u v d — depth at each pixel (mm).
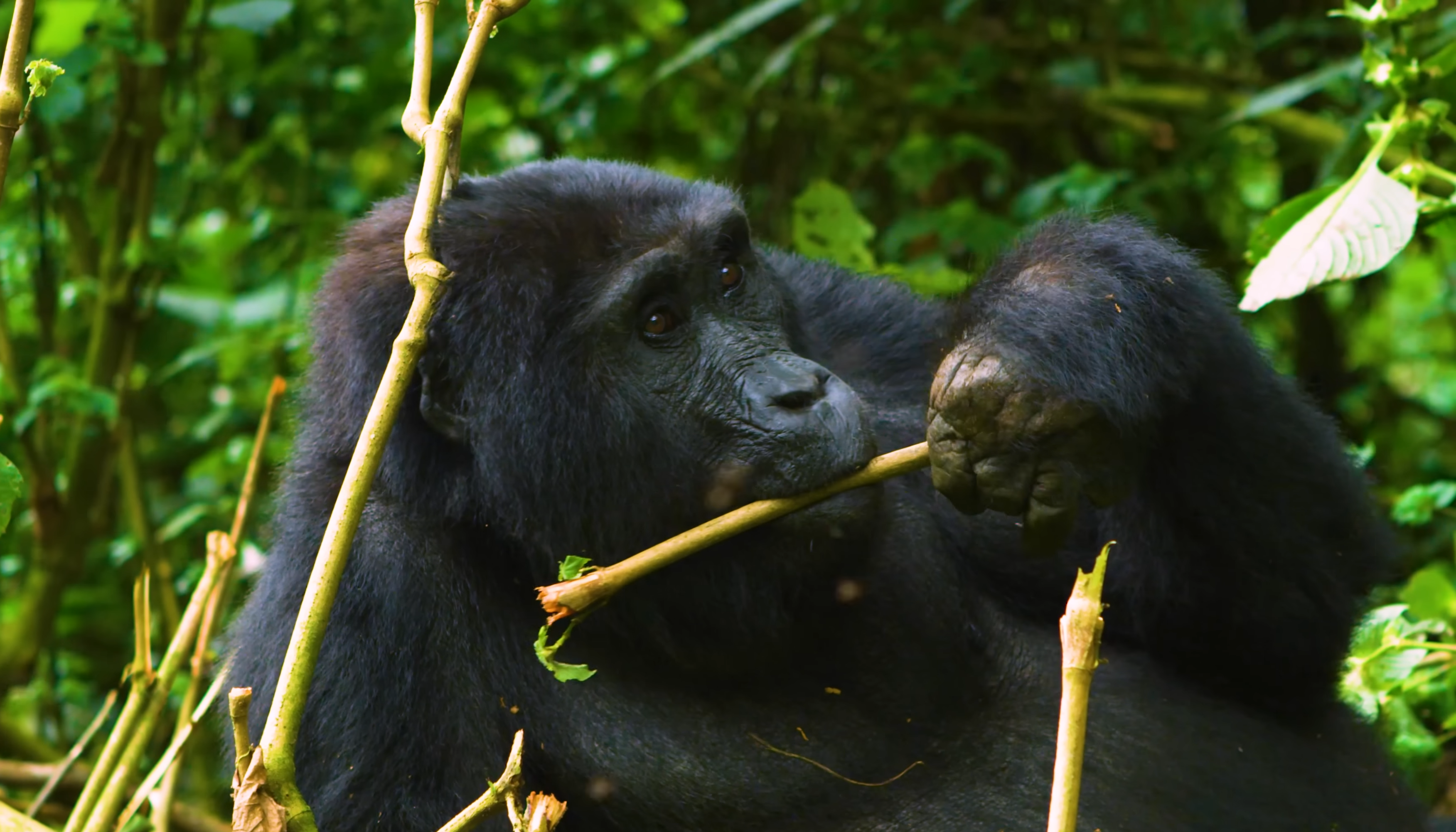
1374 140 7477
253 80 12492
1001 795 6562
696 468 6113
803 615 6371
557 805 4637
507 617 6551
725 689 6570
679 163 14227
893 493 6984
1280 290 6617
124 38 10281
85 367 11023
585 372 6164
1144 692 6848
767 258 7113
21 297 12195
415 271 5188
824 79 13766
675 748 6523
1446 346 16172
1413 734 7859
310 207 12664
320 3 13094
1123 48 13406
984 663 6918
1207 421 6348
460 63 5602
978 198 13406
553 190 6324
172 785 7492
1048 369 5816
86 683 11844
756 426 6012
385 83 12680
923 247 13172
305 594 6219
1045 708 6777
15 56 5246
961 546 7180
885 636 6641
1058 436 5789
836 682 6609
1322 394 12523
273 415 11781
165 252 10891
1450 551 9781
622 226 6230
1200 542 6520
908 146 11750
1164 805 6527
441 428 6391
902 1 12539
